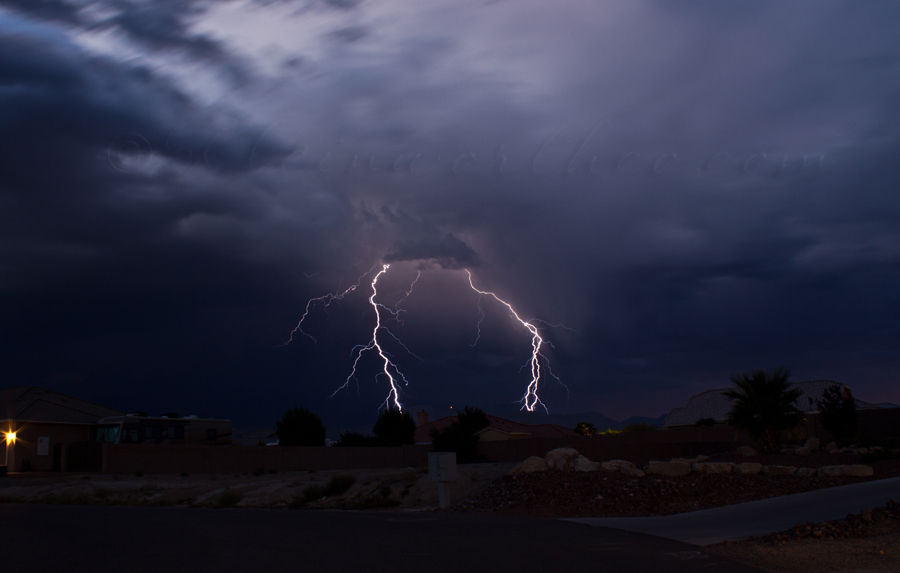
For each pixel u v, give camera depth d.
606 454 34.53
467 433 39.69
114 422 40.12
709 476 15.16
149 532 10.73
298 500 22.52
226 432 44.47
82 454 35.41
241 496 23.31
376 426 52.75
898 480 13.55
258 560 7.87
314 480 27.05
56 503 22.05
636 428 53.19
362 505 20.12
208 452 35.62
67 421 41.34
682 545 8.84
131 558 8.13
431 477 15.48
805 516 10.80
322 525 11.41
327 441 53.59
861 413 28.95
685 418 52.66
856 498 11.89
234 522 12.19
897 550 8.05
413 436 52.84
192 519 12.90
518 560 7.74
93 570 7.38
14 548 9.09
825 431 29.02
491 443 38.19
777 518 10.81
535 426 56.81
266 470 36.97
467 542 9.08
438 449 39.19
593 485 14.41
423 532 10.16
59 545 9.35
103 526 11.68
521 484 15.20
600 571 7.15
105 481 29.39
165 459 34.50
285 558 7.98
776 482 14.33
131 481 29.44
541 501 13.78
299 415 49.72
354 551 8.44
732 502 12.74
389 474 26.28
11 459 39.16
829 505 11.51
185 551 8.64
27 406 41.75
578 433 56.44
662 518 11.48
